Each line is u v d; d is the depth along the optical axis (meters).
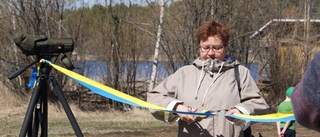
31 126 3.99
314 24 17.81
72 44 3.94
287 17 17.84
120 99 3.62
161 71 17.86
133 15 18.03
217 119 3.60
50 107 15.15
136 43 17.98
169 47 16.94
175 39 16.88
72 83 17.14
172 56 17.00
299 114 1.70
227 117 3.46
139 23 17.36
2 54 16.19
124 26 17.86
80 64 17.42
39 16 16.64
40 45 3.87
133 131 12.57
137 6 18.02
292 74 17.44
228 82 3.66
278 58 17.55
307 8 18.05
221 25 3.74
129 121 14.48
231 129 3.60
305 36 17.61
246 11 17.12
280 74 17.45
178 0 16.92
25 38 3.85
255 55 17.67
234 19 16.80
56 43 3.90
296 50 17.53
